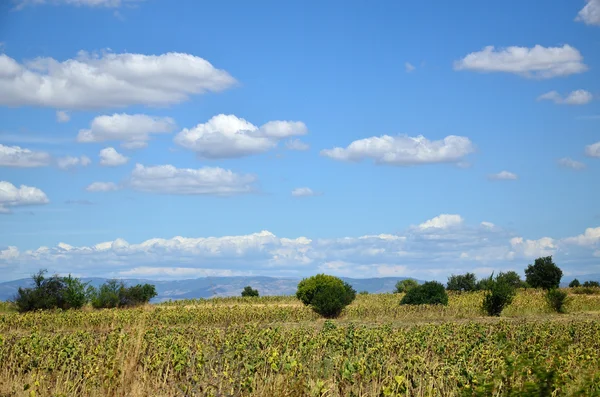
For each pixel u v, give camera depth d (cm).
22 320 3303
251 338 1989
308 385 1138
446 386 1255
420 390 1213
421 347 1864
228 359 1466
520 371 1006
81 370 1312
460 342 2025
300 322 3625
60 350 1627
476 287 7206
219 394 1138
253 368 1243
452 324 2888
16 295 4569
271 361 1234
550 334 2397
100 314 3578
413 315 4025
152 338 1903
